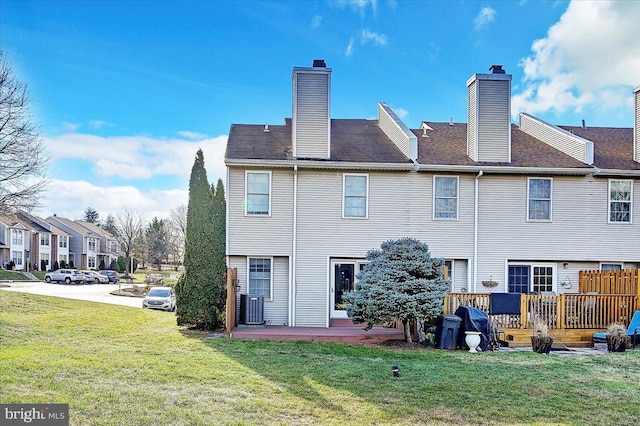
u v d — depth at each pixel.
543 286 16.66
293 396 7.11
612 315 13.88
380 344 12.87
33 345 10.42
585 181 16.73
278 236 15.93
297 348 11.55
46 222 63.34
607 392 7.82
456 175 16.50
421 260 12.88
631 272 14.18
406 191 16.34
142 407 6.24
